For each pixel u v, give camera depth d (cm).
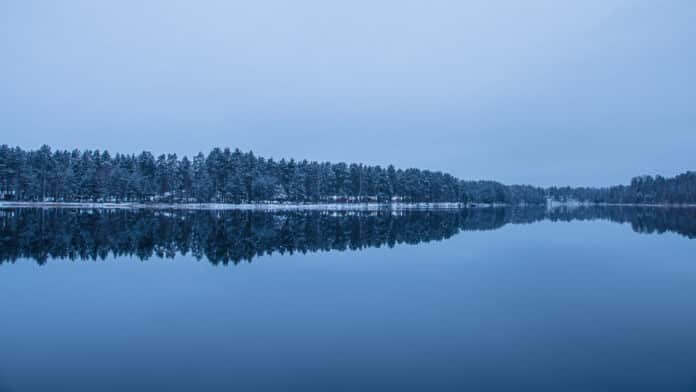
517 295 1717
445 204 13850
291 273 2142
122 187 8981
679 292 1775
